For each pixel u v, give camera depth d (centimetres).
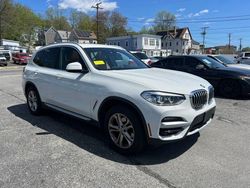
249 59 2348
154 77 428
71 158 405
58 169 370
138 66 530
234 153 425
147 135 382
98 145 456
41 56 622
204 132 522
